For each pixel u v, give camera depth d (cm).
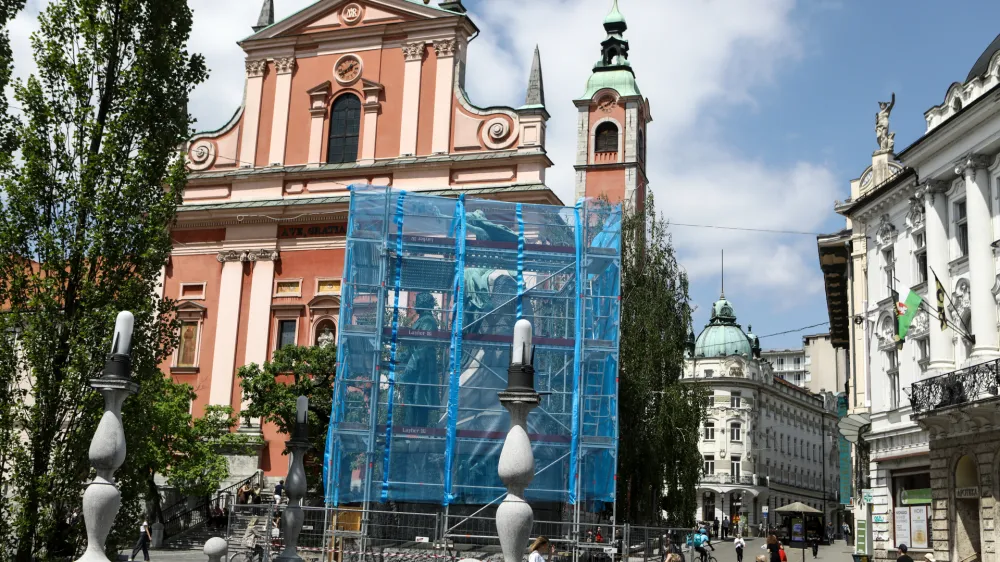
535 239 2780
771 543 3284
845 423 3509
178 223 4244
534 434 2566
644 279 3750
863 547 3547
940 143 2886
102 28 1894
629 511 3416
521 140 3991
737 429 9606
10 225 1803
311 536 2470
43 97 1864
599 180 4800
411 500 2541
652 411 3534
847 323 4684
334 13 4325
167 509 3388
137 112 1906
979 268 2700
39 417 1748
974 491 2617
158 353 1906
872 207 3428
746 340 10131
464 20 4156
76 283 1841
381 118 4178
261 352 4047
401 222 2681
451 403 2514
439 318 2741
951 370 2862
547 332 2733
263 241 4156
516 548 1138
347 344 2647
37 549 1719
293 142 4272
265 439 3912
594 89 4988
